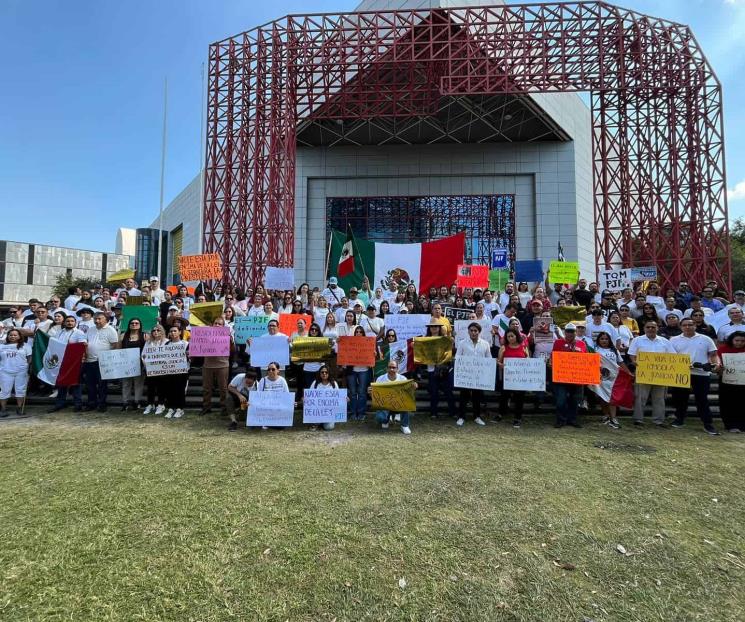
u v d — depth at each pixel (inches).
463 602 113.9
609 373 302.0
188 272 516.4
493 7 681.0
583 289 461.1
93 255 3361.2
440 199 944.9
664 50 712.4
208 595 115.6
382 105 827.4
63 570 126.1
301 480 193.9
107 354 321.4
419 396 363.3
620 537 146.9
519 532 149.3
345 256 503.2
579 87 684.7
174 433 271.6
